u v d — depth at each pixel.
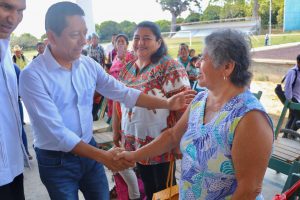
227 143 1.11
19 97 1.65
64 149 1.50
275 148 2.98
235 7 28.31
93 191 1.74
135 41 2.10
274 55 12.92
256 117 1.06
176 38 20.47
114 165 1.56
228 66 1.13
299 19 13.48
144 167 2.20
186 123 1.45
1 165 1.39
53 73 1.51
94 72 1.73
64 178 1.59
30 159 3.89
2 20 1.22
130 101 1.88
